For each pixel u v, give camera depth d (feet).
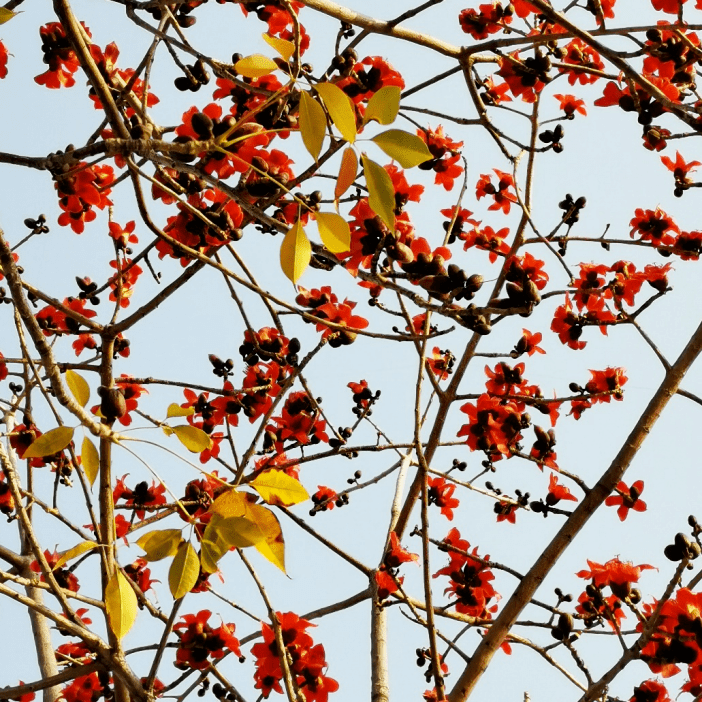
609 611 11.11
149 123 9.25
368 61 9.89
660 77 11.73
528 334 13.21
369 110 5.68
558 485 13.19
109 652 8.36
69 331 11.74
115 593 6.22
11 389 12.96
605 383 13.38
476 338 12.60
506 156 10.80
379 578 12.19
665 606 10.09
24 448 12.09
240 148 8.89
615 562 11.31
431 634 9.33
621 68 8.45
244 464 10.61
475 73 11.26
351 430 13.42
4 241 6.91
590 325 12.96
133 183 7.56
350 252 8.18
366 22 8.84
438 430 13.07
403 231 8.52
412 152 5.64
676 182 13.71
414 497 13.65
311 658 10.47
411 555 12.33
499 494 13.87
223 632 10.99
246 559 9.38
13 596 7.88
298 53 6.08
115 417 7.10
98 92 7.45
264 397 12.47
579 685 11.88
